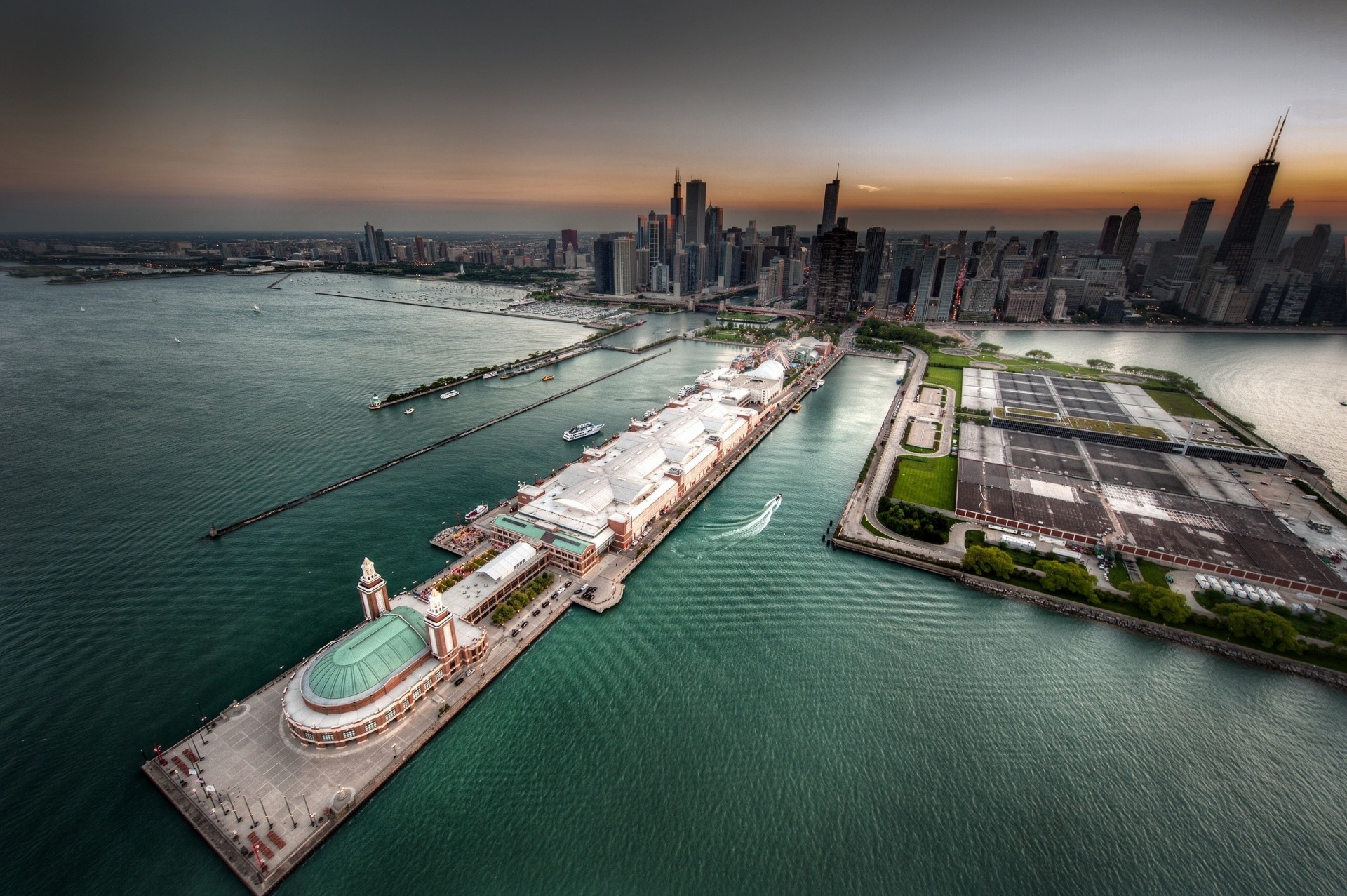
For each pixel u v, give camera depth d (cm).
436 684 19075
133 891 13588
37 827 14812
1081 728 18150
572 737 17700
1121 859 14462
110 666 19738
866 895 13612
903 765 16825
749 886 13775
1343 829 15262
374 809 15538
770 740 17625
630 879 13912
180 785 15725
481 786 16175
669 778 16400
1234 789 16262
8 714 17875
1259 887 13912
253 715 17800
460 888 13712
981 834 15038
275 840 14438
